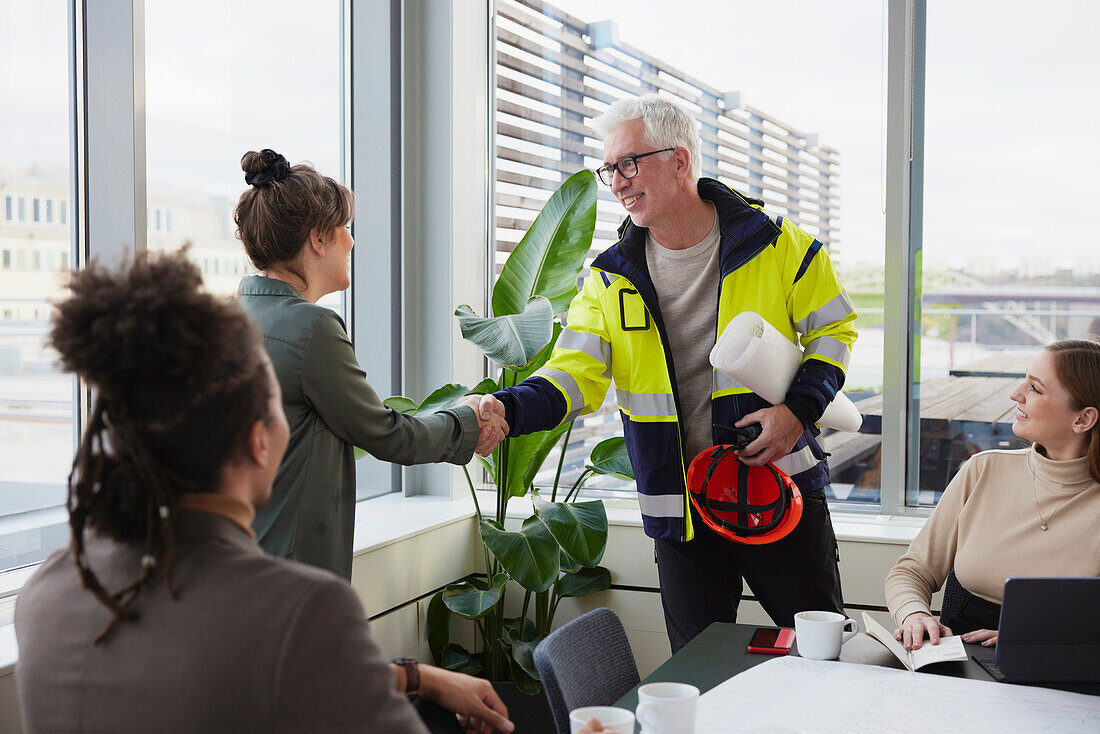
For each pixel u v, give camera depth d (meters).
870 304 3.12
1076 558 1.82
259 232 1.83
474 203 3.58
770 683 1.44
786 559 2.24
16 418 2.18
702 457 2.09
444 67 3.42
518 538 2.77
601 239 3.53
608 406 3.51
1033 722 1.28
